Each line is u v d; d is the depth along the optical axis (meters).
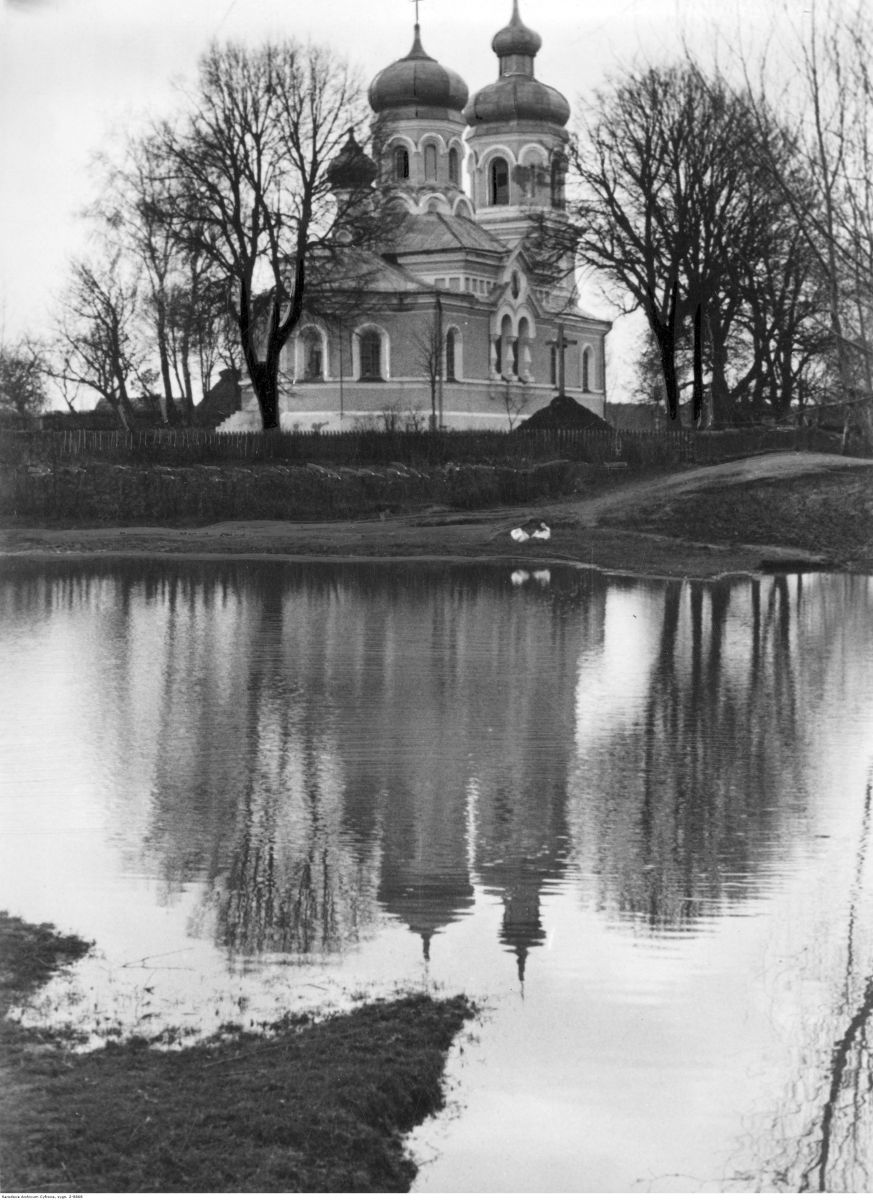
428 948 11.17
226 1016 9.60
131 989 10.05
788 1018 9.94
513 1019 9.84
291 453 64.69
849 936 11.53
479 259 95.38
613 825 14.91
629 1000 10.23
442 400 88.44
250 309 69.88
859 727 19.94
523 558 44.94
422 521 54.88
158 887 12.62
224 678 23.77
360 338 90.94
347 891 12.57
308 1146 7.94
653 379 100.88
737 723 20.20
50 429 79.00
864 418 15.23
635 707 21.39
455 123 98.44
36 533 54.00
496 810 15.47
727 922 11.84
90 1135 7.89
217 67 66.00
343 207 71.44
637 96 64.81
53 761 17.66
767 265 47.25
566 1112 8.64
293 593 36.91
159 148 67.44
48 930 11.27
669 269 67.56
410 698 21.98
